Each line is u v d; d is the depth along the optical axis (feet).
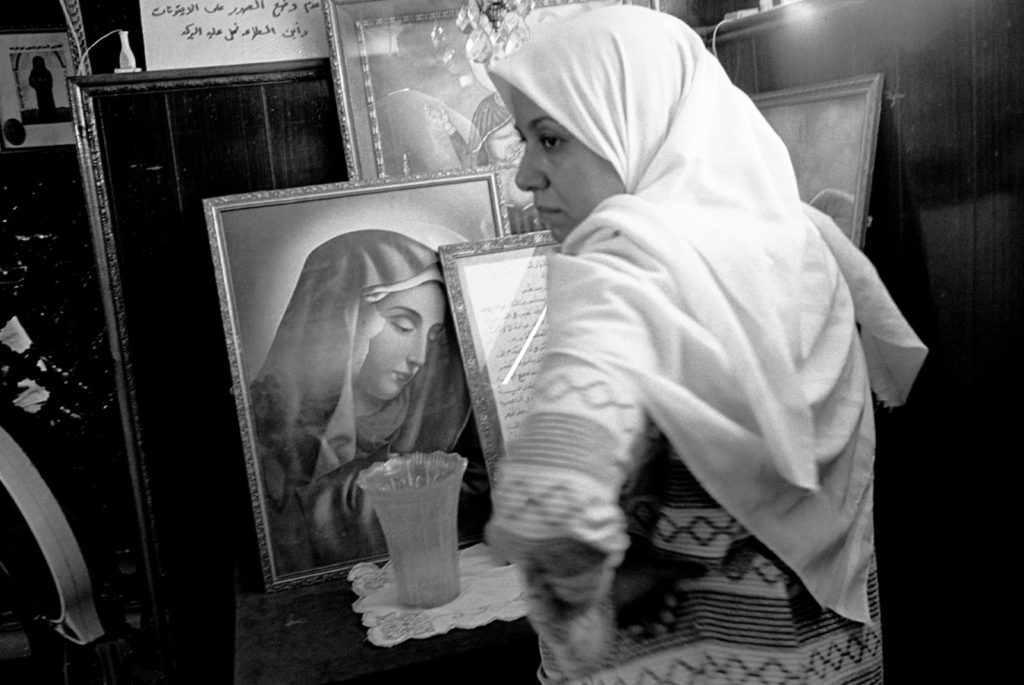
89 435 7.63
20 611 4.83
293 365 4.97
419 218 5.17
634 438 2.01
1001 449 3.30
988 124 3.26
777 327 2.25
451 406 5.10
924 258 3.67
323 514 4.90
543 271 5.12
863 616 2.44
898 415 3.90
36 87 7.45
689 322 2.12
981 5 3.25
